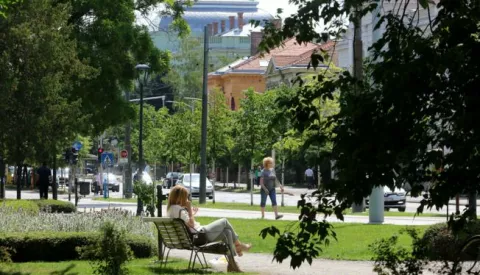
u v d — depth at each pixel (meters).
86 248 29.25
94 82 90.56
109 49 91.69
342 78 17.86
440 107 16.61
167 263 35.88
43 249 35.75
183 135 140.75
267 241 46.22
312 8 18.39
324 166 17.91
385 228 51.22
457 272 19.39
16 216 42.56
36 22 54.25
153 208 54.66
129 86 95.19
